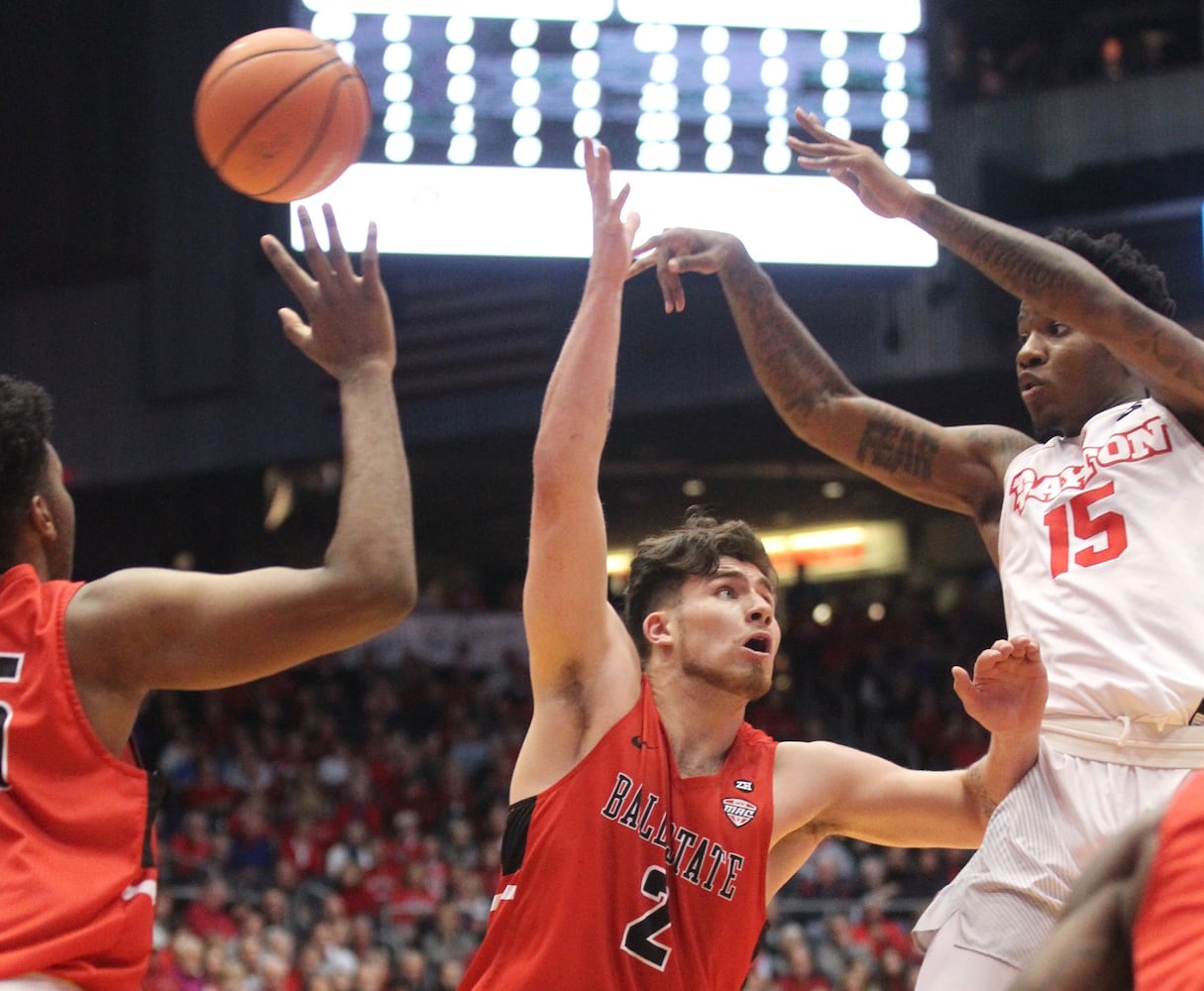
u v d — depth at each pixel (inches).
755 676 125.9
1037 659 116.6
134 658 97.9
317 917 500.4
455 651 745.6
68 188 668.7
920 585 938.1
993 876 121.4
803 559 968.3
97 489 692.1
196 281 673.6
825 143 140.3
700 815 121.5
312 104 127.7
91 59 677.3
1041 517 132.4
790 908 496.4
